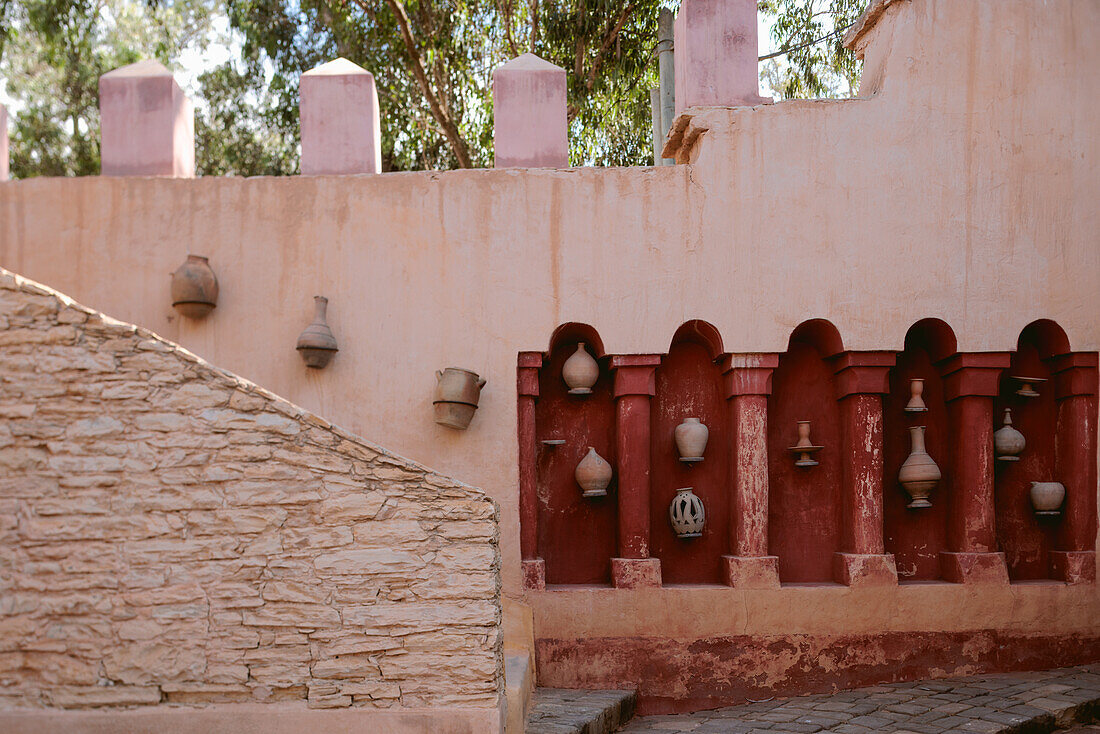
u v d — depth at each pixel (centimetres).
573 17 1382
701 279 713
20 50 2058
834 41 1459
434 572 447
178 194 724
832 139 725
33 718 430
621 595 694
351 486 450
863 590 703
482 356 708
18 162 2073
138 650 437
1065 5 748
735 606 696
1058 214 732
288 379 708
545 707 613
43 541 441
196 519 445
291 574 444
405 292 714
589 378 719
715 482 743
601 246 715
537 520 730
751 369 712
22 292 453
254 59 1672
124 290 717
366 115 748
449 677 442
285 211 722
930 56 736
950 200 727
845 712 627
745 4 738
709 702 688
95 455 446
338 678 440
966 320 719
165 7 2059
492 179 720
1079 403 735
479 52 1598
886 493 748
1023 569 752
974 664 706
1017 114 737
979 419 724
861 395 721
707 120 722
